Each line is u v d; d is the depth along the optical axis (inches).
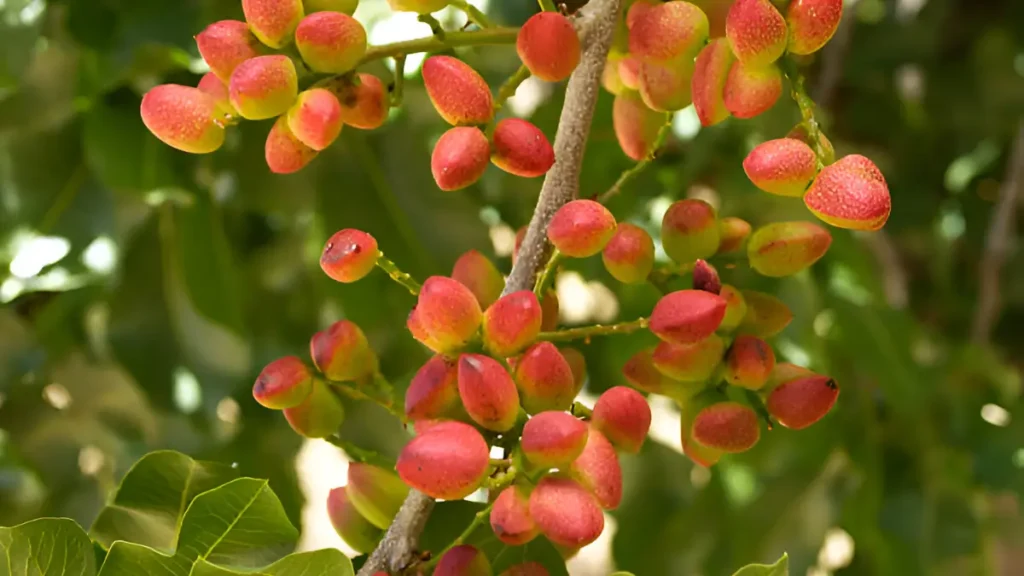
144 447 42.7
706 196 48.1
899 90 58.9
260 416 42.1
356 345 30.5
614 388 29.1
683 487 46.1
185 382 40.2
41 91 39.2
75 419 42.9
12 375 42.5
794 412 30.0
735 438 29.9
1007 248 57.5
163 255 40.7
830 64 55.3
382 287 39.2
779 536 44.9
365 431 40.2
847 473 45.4
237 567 29.7
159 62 38.5
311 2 29.8
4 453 46.0
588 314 42.4
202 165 39.8
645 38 29.9
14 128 39.3
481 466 27.9
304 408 30.7
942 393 46.4
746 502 46.3
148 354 40.1
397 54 30.0
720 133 43.2
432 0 29.9
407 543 29.8
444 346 28.9
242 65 29.0
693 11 29.9
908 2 56.0
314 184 40.2
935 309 60.4
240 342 40.6
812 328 41.3
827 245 30.5
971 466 45.4
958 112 56.6
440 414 29.0
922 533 44.1
